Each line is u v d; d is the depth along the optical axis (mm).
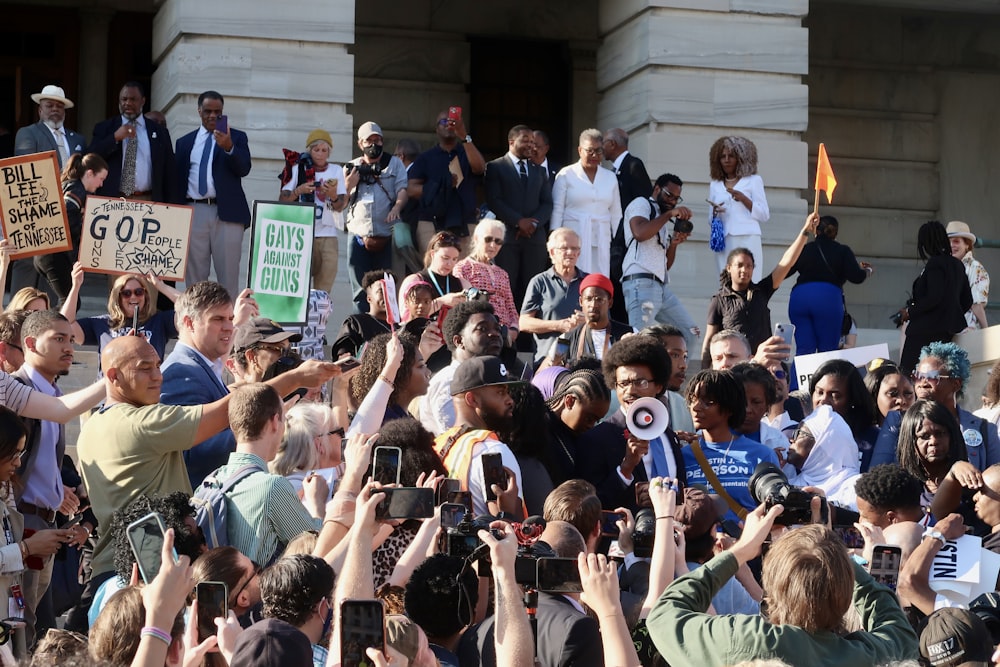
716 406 8172
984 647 5816
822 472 9078
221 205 13617
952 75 22453
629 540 6719
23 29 20125
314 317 11180
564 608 5707
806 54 17062
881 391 10094
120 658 5148
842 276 13781
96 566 7227
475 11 21078
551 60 21516
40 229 10219
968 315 15242
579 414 8062
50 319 8570
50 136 13844
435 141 21000
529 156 13641
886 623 5590
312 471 7566
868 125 22203
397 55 20875
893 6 20984
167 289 10453
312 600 5508
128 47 20453
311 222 10125
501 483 6551
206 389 7840
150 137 13695
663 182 13391
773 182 16969
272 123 15578
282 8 15633
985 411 11219
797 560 5344
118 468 7090
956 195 22406
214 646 5121
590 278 10328
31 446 8109
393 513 5238
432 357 10766
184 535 6371
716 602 6469
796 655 5242
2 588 7125
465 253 13766
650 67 16812
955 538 7293
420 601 5672
